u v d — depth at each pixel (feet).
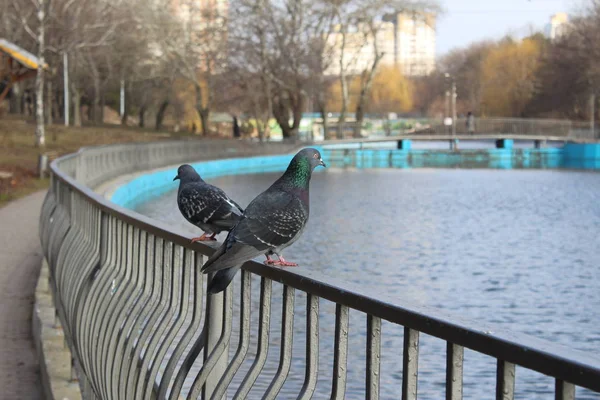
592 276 65.72
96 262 23.86
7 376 29.25
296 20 233.14
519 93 388.98
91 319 22.20
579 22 329.72
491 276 65.77
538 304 54.80
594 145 277.85
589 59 314.96
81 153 90.84
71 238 29.53
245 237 11.71
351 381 30.14
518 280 64.23
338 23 245.24
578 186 175.22
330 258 75.31
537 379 30.99
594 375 6.57
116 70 281.74
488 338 7.68
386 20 259.80
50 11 164.45
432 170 238.68
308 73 237.66
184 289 15.84
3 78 161.58
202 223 16.57
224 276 11.44
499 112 403.75
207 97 290.76
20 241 60.59
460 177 204.44
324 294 10.48
